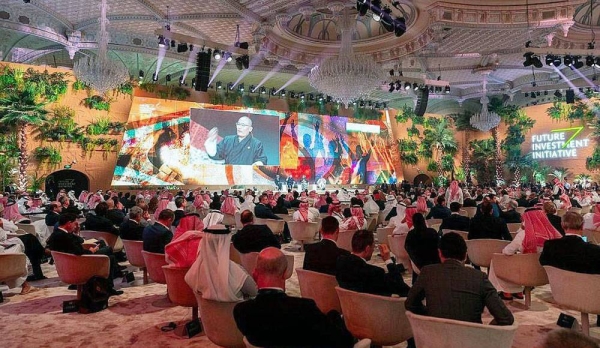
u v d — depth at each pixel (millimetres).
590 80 21984
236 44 15102
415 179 28562
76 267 4953
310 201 12742
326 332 2227
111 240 7035
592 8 13992
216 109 22359
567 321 4293
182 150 21203
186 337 4234
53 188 18531
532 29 13781
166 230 5438
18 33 15750
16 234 6602
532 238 4703
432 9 12555
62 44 16203
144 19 14797
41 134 18156
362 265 3252
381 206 11758
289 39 16484
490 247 5379
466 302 2590
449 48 16609
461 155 30047
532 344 3959
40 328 4504
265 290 2352
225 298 3113
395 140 28422
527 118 27328
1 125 17031
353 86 11016
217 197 11570
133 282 6473
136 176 19938
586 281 3588
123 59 19453
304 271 3877
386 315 3055
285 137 24375
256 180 23188
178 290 4168
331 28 16547
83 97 19094
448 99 28188
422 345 2525
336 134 26109
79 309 5070
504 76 23156
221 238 3279
